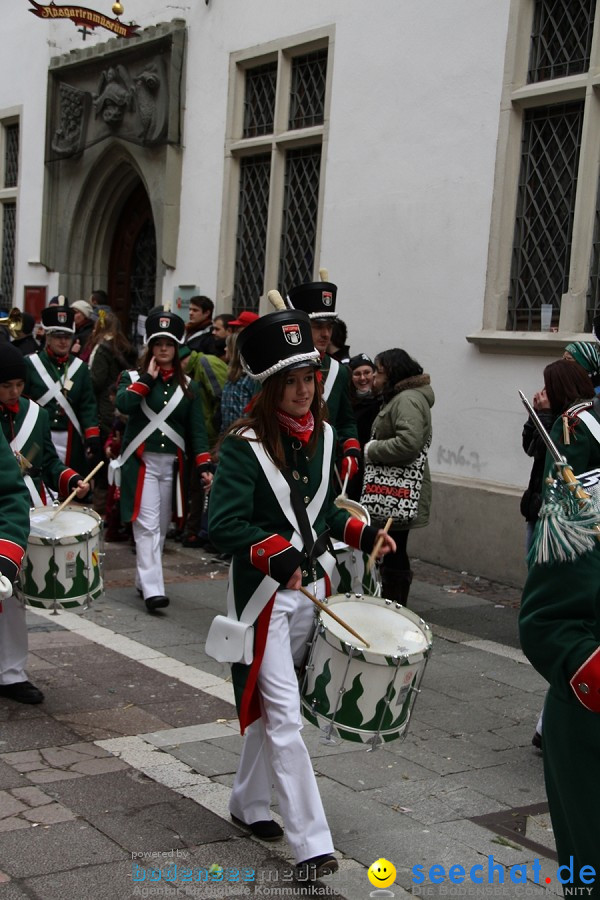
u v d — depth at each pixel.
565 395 4.38
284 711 3.30
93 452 7.77
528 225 7.79
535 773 4.32
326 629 3.24
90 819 3.67
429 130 8.35
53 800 3.82
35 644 5.91
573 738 2.44
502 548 7.70
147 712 4.85
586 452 3.67
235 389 7.64
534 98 7.58
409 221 8.53
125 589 7.38
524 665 5.85
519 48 7.66
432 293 8.32
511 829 3.77
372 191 8.88
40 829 3.58
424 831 3.72
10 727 4.57
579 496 2.48
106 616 6.61
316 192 9.81
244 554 3.30
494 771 4.33
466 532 7.97
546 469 3.79
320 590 3.50
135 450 6.80
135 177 12.81
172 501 6.92
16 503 3.46
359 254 9.01
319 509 3.50
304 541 3.44
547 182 7.65
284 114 10.05
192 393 6.88
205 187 11.09
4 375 4.81
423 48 8.39
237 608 3.43
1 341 4.86
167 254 11.53
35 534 4.64
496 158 7.80
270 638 3.37
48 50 13.91
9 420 5.11
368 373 7.22
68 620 6.46
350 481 6.98
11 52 14.81
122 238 13.41
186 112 11.34
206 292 11.11
